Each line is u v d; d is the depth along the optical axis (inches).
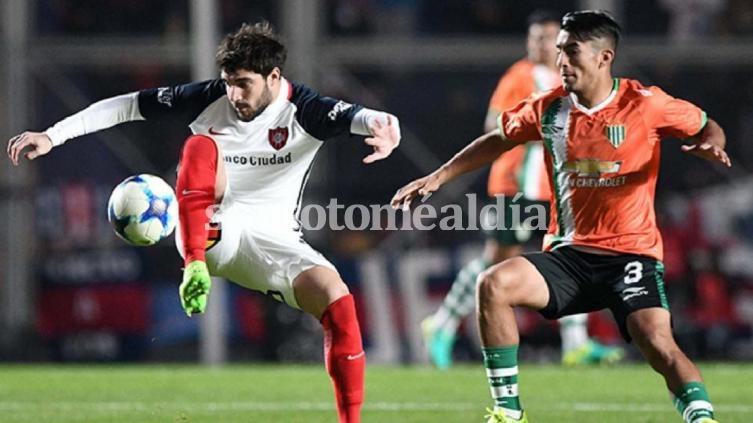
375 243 1996.8
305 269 926.4
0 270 2063.2
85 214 2066.9
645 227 918.4
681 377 858.1
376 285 1979.6
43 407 1232.8
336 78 2154.3
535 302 909.8
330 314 899.4
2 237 2066.9
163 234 955.3
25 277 2063.2
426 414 1149.1
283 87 948.0
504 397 907.4
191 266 881.5
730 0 2206.0
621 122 912.3
